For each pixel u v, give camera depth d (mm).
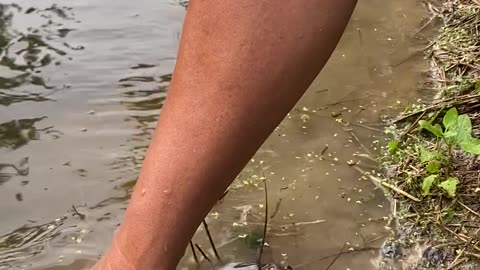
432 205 1076
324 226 1044
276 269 952
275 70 534
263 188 1114
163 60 1460
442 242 1013
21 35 1532
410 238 1022
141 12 1627
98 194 1117
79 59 1455
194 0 535
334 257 987
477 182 1104
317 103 1317
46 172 1163
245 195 1101
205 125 557
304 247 1003
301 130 1247
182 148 570
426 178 1077
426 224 1042
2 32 1540
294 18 521
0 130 1257
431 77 1399
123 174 1156
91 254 1001
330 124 1265
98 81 1391
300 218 1059
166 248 622
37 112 1304
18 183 1141
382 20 1598
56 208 1091
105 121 1280
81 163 1181
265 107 549
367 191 1114
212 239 1013
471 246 1001
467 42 1509
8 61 1448
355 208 1080
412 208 1076
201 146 564
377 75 1406
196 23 536
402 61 1450
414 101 1324
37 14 1611
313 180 1135
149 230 612
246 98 542
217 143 561
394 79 1394
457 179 1104
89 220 1065
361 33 1548
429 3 1667
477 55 1455
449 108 1250
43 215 1078
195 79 549
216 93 545
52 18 1598
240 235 1021
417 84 1378
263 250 995
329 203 1089
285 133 1238
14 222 1065
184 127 563
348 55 1470
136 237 623
